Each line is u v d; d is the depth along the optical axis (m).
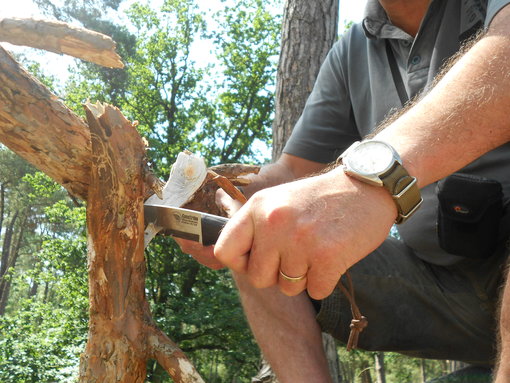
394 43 1.62
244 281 1.49
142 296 1.05
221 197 1.35
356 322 1.15
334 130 1.86
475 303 1.46
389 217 0.88
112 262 1.01
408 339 1.54
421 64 1.51
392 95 1.61
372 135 1.21
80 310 16.34
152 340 1.03
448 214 1.29
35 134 0.97
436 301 1.51
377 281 1.49
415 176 0.90
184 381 1.01
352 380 21.03
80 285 16.67
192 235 1.03
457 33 1.43
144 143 1.05
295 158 1.87
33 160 1.01
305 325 1.44
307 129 1.87
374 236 0.87
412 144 0.93
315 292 0.90
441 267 1.51
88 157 1.00
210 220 1.01
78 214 17.52
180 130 20.80
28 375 13.26
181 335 15.93
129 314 1.03
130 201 1.01
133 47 18.22
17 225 30.06
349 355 19.94
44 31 0.87
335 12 5.39
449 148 0.94
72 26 0.88
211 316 15.56
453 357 1.58
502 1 0.99
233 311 15.75
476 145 0.95
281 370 1.41
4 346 13.91
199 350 18.16
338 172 0.90
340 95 1.84
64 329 15.45
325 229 0.85
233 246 0.88
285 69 5.15
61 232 19.59
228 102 20.94
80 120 1.00
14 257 28.92
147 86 20.38
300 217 0.85
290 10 5.22
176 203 1.11
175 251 17.44
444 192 1.29
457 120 0.94
